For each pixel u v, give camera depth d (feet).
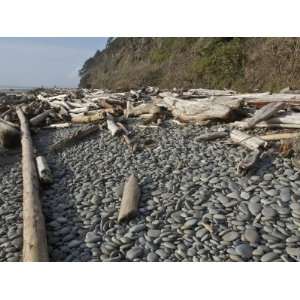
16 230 15.42
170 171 19.48
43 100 52.21
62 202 17.84
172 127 28.58
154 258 12.62
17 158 26.81
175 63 83.35
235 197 15.85
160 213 15.44
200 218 14.74
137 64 117.50
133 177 18.70
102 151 24.67
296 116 23.12
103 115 34.24
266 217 14.26
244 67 57.93
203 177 18.01
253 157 18.61
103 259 12.87
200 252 12.69
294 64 46.37
